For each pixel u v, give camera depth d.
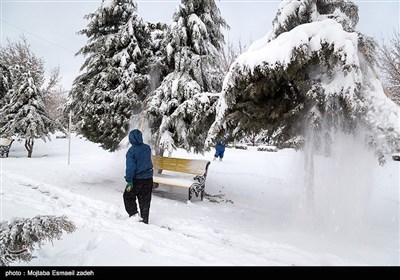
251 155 21.25
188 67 8.34
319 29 4.94
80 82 9.62
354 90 4.89
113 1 9.28
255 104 5.81
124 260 3.29
